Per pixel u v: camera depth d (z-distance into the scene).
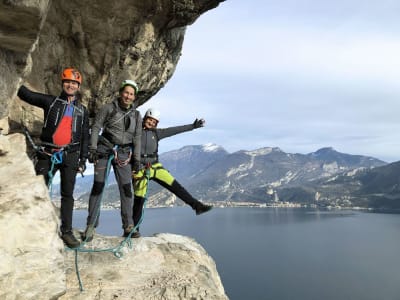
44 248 2.23
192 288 2.97
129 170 3.53
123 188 3.51
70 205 3.04
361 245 84.75
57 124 2.85
